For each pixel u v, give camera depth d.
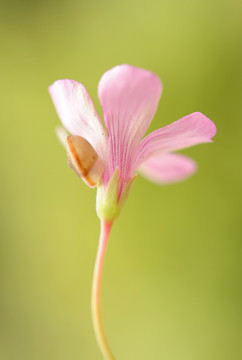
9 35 0.31
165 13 0.28
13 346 0.29
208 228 0.27
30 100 0.30
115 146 0.12
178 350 0.27
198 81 0.28
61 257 0.29
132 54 0.29
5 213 0.30
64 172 0.29
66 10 0.30
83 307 0.29
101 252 0.12
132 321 0.28
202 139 0.12
